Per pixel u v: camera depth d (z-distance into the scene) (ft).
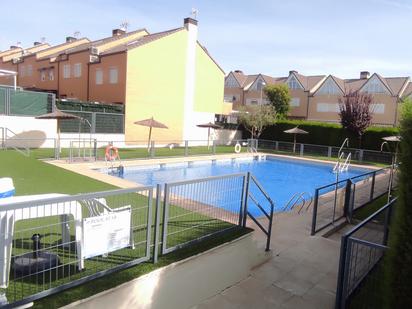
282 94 138.21
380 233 23.09
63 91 105.60
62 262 13.99
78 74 98.68
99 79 91.45
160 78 89.76
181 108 96.32
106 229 13.80
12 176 35.01
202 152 81.30
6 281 11.80
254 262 20.18
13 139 61.98
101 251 13.73
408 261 9.80
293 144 91.91
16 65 128.47
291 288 17.28
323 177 65.98
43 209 12.82
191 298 16.57
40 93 67.67
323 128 97.66
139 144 86.84
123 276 13.83
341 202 30.86
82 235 13.12
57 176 37.35
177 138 96.37
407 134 9.72
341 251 13.71
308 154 89.30
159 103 90.27
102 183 35.73
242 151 89.76
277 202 45.52
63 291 12.34
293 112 152.66
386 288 10.56
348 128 91.71
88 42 118.62
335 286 17.61
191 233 18.66
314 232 25.64
